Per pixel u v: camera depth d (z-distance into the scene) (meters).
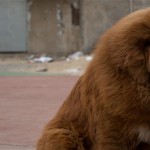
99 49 7.47
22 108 20.14
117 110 7.20
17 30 47.09
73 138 8.20
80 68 38.81
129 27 7.05
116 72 7.12
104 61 7.29
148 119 7.17
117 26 7.33
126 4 46.78
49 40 47.16
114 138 7.48
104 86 7.27
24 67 40.34
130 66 6.94
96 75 7.46
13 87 27.69
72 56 45.28
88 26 47.28
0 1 46.88
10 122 16.95
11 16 47.00
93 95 7.63
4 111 19.41
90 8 47.19
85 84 7.91
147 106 7.04
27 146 13.34
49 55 46.81
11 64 42.31
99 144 7.71
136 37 6.94
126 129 7.33
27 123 16.72
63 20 47.19
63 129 8.34
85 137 8.20
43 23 47.03
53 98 23.08
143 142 7.59
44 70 38.25
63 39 47.16
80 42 47.62
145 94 6.98
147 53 6.86
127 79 7.04
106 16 47.03
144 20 7.00
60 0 47.03
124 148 7.54
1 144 13.57
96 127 7.73
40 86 28.00
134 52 6.90
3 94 24.75
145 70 6.92
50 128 8.58
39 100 22.47
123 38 7.03
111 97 7.20
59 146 8.17
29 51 47.19
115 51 7.09
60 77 33.16
